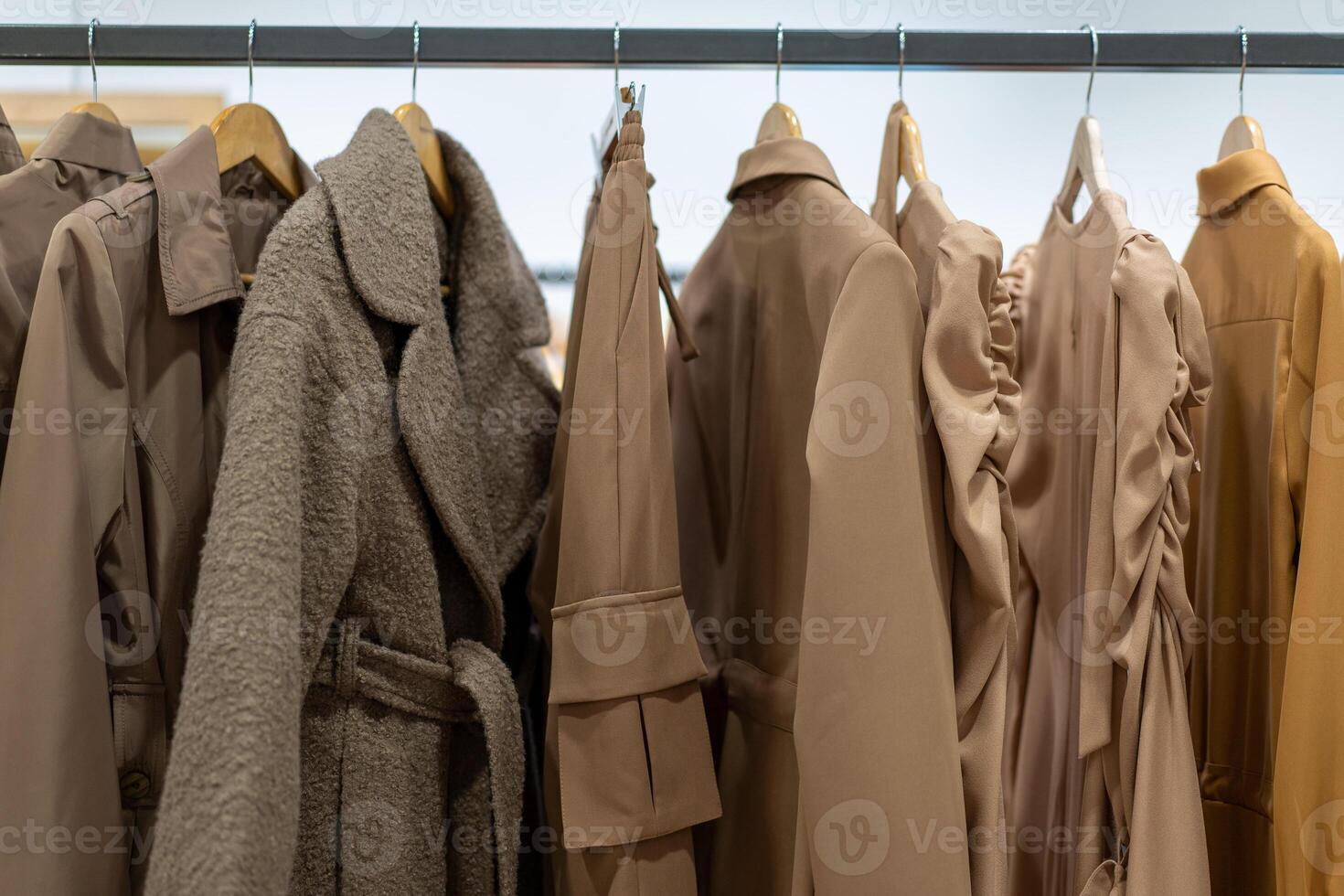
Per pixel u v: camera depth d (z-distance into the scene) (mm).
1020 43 742
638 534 633
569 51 738
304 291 583
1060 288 785
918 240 659
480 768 689
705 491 842
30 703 524
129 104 1194
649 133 1206
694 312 860
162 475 626
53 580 537
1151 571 593
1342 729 580
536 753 828
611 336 644
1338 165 1121
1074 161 773
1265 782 670
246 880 461
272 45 726
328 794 608
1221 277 730
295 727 517
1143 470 596
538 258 1202
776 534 710
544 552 731
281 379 549
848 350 583
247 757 477
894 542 561
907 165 715
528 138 1204
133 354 612
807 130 1228
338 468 586
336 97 1216
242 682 487
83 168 665
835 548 568
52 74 1198
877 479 568
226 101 1210
